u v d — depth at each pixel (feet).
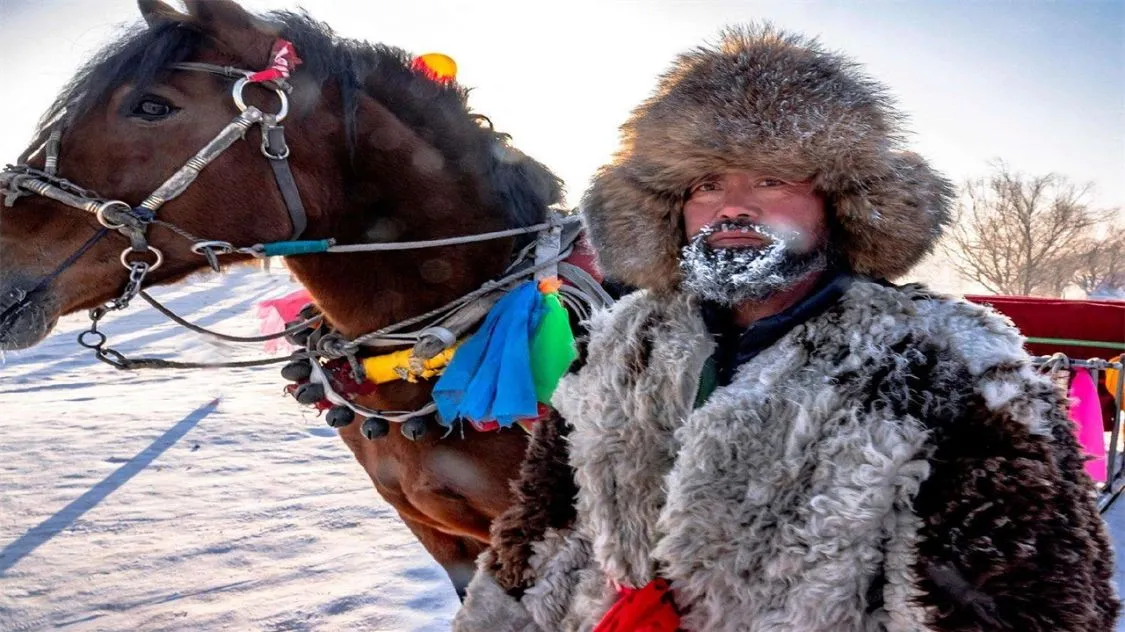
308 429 20.80
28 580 11.64
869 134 3.27
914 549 2.88
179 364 6.23
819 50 3.55
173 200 5.54
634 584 3.61
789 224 3.38
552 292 6.13
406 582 11.57
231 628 10.28
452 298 6.35
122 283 5.63
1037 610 2.69
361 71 6.24
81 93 5.61
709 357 3.70
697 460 3.27
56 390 26.63
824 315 3.38
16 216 5.38
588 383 3.92
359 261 6.21
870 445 2.97
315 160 5.98
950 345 3.14
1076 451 3.02
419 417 6.13
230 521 14.02
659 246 3.79
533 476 4.16
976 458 2.88
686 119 3.41
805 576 3.02
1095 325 8.79
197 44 5.81
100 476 16.61
